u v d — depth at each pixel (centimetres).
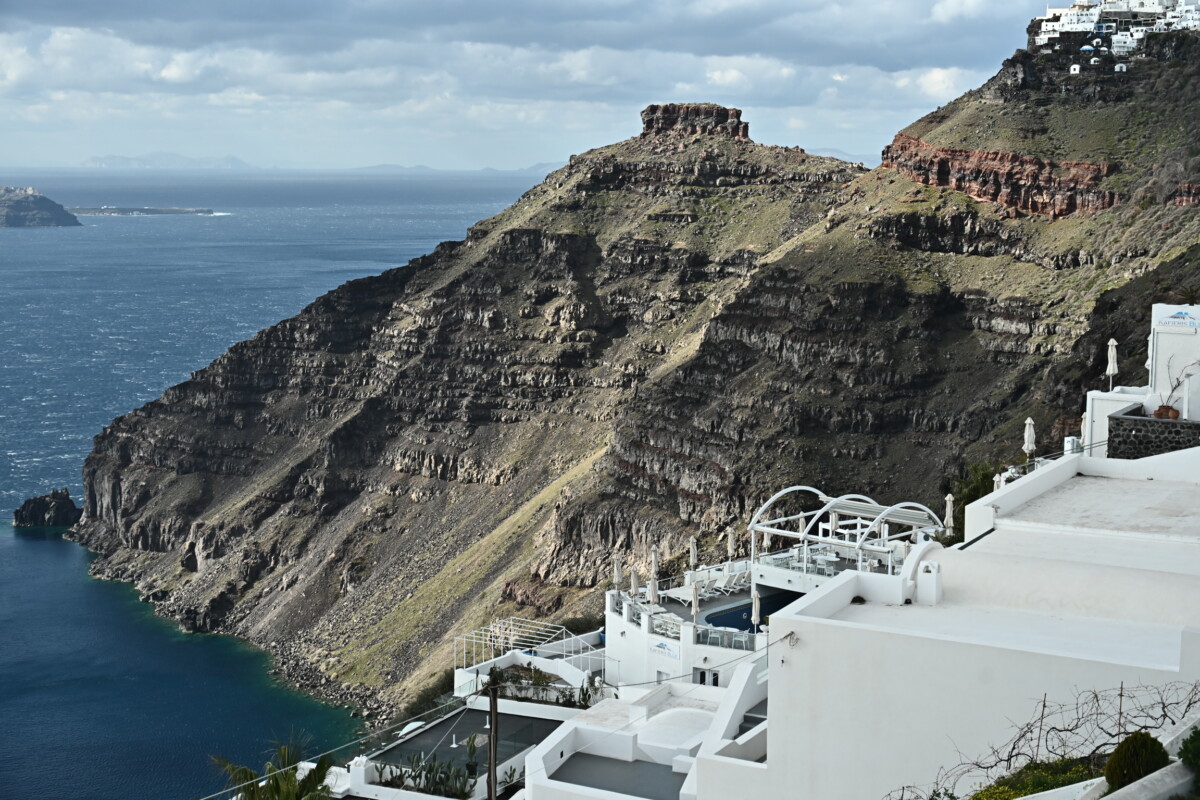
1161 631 4081
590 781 5588
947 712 3828
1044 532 4884
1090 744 3609
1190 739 3128
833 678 3975
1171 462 5503
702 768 4178
